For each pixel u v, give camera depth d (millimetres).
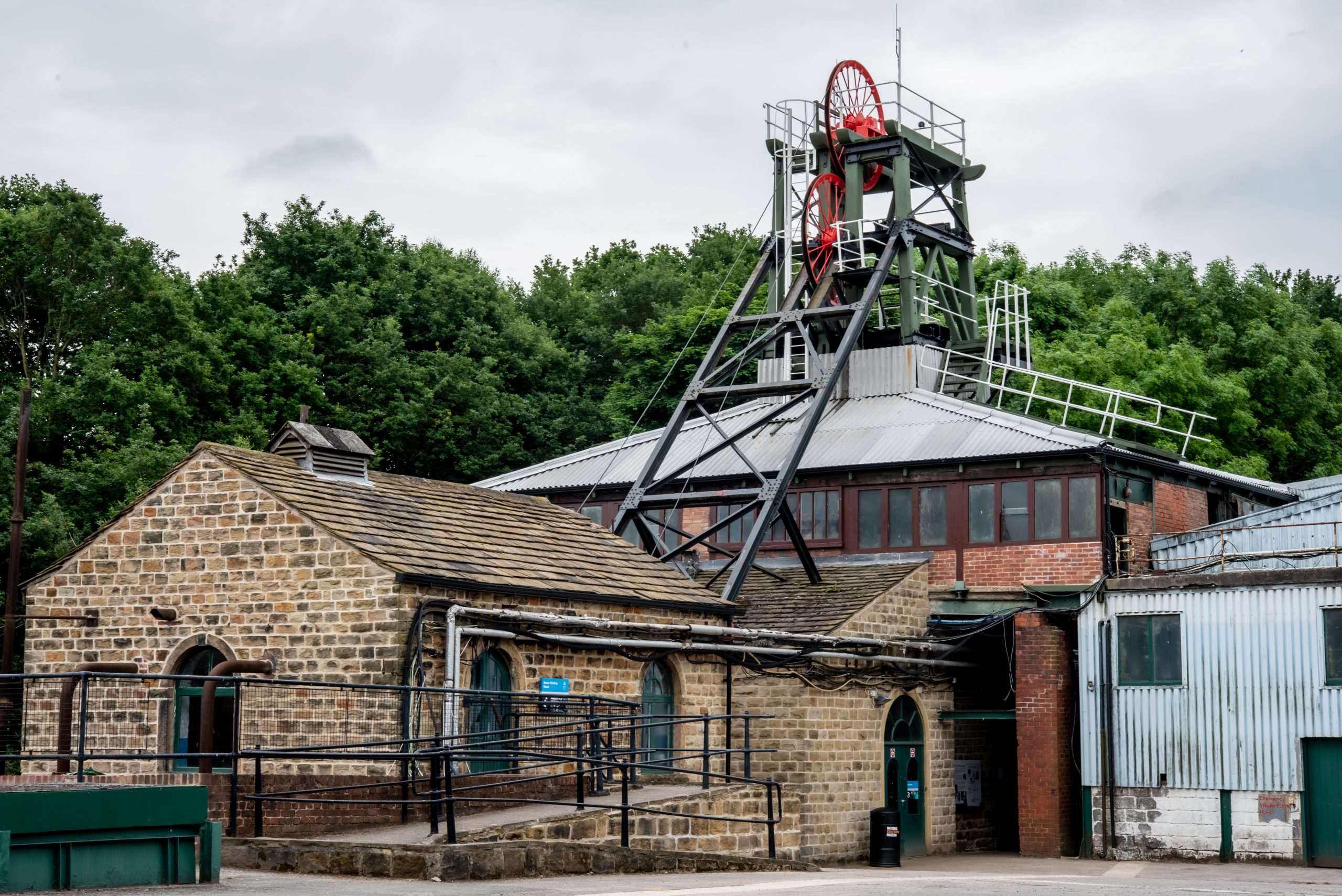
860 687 30578
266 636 22781
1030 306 61219
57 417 42969
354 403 55031
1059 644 31359
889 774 31422
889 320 52750
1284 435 58500
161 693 23203
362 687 18625
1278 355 61719
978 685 34875
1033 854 31000
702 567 37531
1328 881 24141
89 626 24203
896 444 36156
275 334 52594
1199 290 66625
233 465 23391
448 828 17453
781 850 24094
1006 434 34938
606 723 24500
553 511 29219
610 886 16891
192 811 15086
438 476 57031
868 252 39281
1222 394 55438
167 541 23828
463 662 22578
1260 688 29109
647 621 26422
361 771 21438
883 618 32219
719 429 34750
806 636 28859
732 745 28578
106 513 40000
